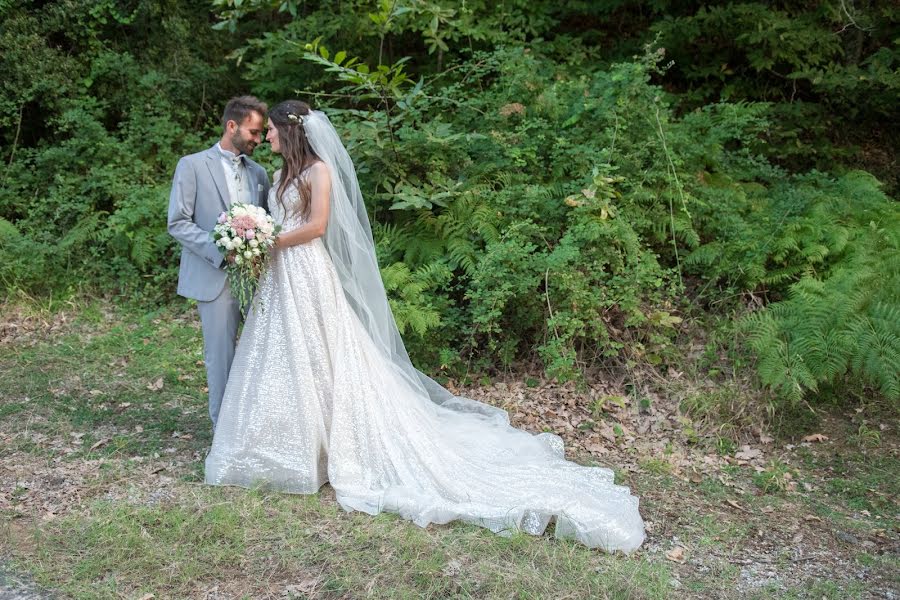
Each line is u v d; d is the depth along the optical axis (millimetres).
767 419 4816
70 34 7805
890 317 4816
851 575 3316
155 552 3164
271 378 3764
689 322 5508
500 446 4102
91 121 7316
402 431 3830
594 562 3262
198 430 4441
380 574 3068
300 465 3699
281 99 8023
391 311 4672
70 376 5129
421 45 8227
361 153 5605
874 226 5762
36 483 3740
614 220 5398
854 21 6996
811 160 7539
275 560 3154
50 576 3006
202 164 3965
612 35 8625
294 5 7070
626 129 6004
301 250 3865
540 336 5293
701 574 3258
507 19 7398
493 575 3088
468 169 5875
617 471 4172
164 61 8148
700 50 7914
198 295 3963
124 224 6500
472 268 5250
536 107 6156
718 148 6309
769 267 5863
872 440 4645
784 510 3883
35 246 6539
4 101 7531
